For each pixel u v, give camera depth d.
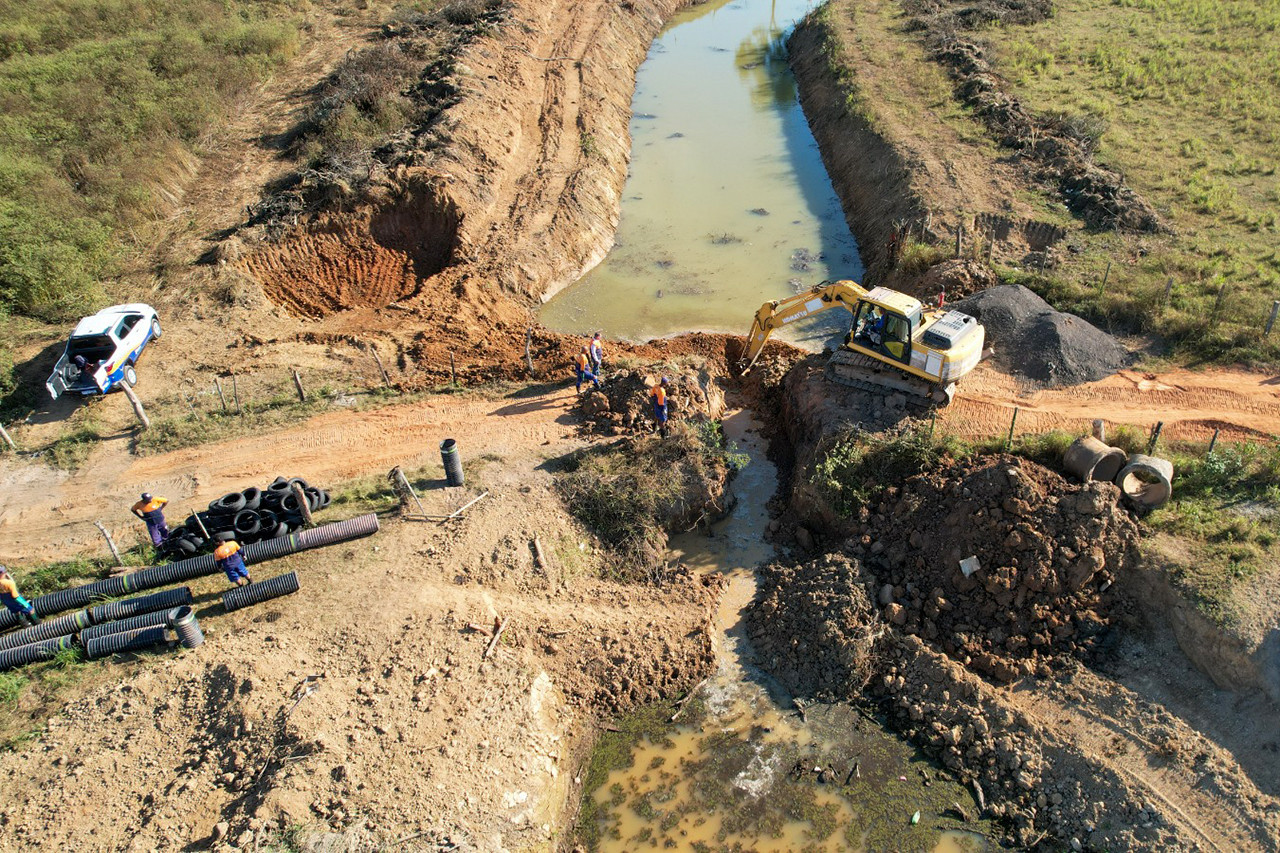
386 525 17.33
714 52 48.91
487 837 12.63
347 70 36.59
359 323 24.83
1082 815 13.11
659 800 13.91
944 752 14.30
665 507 18.28
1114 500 15.66
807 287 27.50
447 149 30.17
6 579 15.14
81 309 23.95
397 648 14.69
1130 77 36.62
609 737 14.90
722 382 23.27
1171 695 14.22
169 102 33.25
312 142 31.84
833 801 13.80
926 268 25.14
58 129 30.92
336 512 17.69
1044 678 14.90
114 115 31.77
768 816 13.62
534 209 29.55
